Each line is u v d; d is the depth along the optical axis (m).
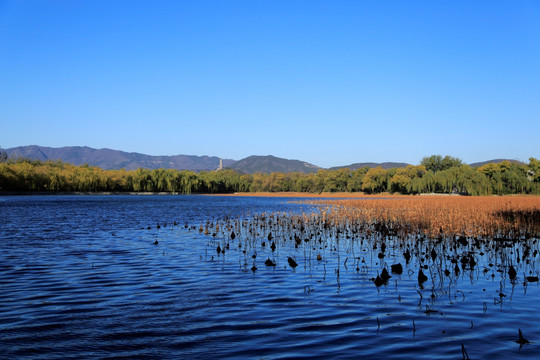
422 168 165.00
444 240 20.62
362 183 181.75
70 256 18.28
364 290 11.72
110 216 45.94
